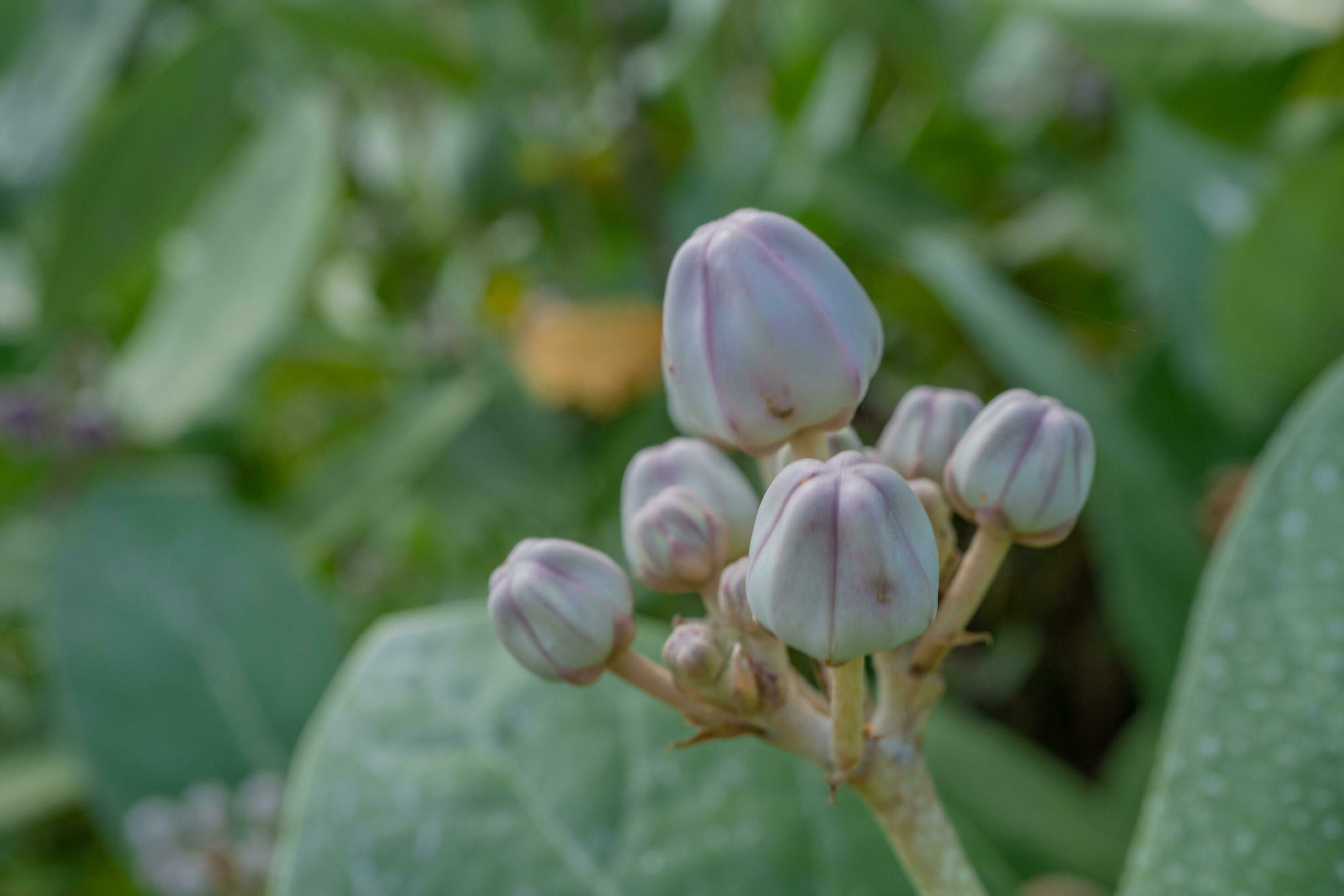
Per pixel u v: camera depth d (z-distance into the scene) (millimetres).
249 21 661
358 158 822
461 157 759
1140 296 638
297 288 649
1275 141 564
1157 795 291
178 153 652
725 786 321
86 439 634
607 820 317
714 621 267
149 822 451
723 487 275
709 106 732
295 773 473
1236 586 296
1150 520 483
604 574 268
